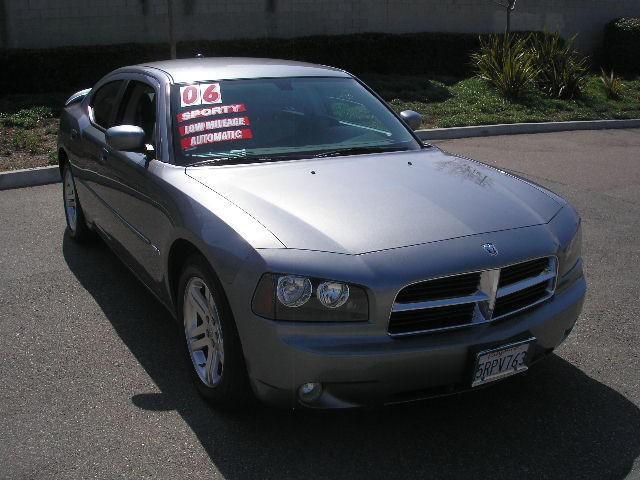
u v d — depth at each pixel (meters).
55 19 13.57
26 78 12.58
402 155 4.46
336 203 3.58
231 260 3.26
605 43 20.20
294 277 3.10
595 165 10.00
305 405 3.19
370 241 3.26
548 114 13.79
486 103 14.13
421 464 3.27
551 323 3.53
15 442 3.39
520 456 3.34
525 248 3.43
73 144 5.82
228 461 3.27
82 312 4.87
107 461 3.25
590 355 4.36
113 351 4.32
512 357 3.35
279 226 3.34
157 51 13.82
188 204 3.70
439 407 3.75
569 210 3.97
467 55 17.52
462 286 3.27
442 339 3.20
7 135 9.92
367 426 3.56
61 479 3.12
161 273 4.10
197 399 3.78
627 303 5.17
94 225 5.60
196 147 4.21
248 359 3.24
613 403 3.81
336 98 4.89
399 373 3.13
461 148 11.04
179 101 4.45
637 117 14.17
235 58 5.38
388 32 17.48
